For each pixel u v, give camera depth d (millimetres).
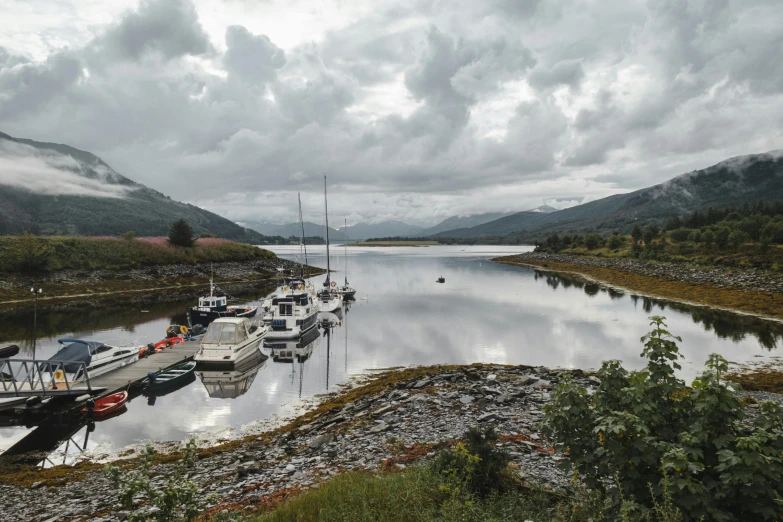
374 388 28141
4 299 67125
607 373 7570
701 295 70250
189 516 7125
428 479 10477
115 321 55375
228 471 16234
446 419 19516
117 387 28703
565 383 7695
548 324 52969
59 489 16312
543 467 12633
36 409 24938
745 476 5496
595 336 46219
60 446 21391
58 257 83438
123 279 87000
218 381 32719
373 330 51281
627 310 62000
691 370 32625
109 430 23375
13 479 17391
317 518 9453
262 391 30172
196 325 49906
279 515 9836
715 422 6152
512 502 9258
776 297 61469
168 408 26812
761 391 26609
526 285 97562
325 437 18578
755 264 82688
